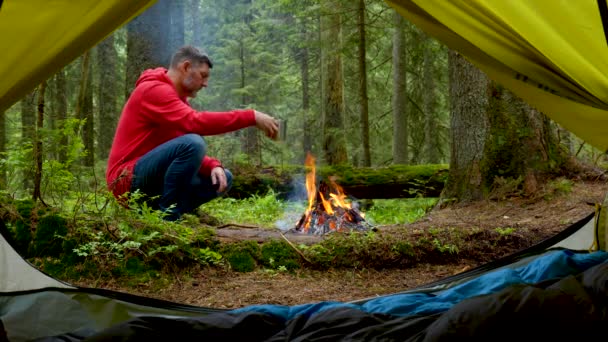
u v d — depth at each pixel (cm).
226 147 1349
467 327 220
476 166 682
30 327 283
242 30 1622
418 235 512
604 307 232
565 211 582
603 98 320
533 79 333
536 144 672
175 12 874
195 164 502
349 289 431
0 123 799
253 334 253
